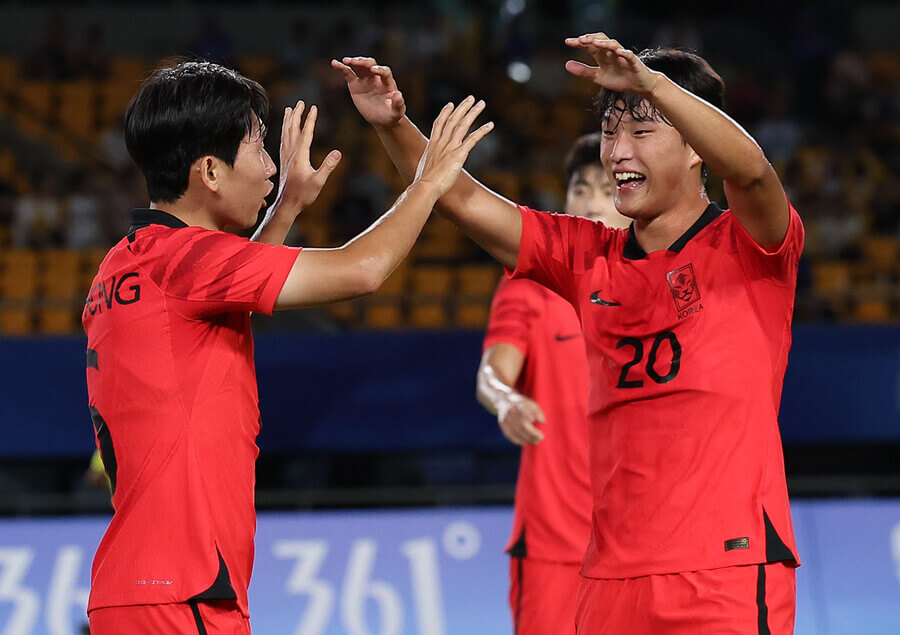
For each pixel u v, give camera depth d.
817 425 28.03
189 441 9.48
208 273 9.52
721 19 57.34
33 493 29.78
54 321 33.00
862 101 47.59
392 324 32.97
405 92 46.16
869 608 22.97
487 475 30.38
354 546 22.92
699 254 9.79
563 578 15.12
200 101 9.89
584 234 10.55
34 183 41.03
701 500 9.51
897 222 39.72
